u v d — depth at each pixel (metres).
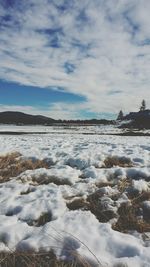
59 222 4.83
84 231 4.57
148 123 82.06
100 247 4.17
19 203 5.72
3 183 7.03
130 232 4.78
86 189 6.36
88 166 8.28
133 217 5.11
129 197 5.95
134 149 10.80
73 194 6.13
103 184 6.67
